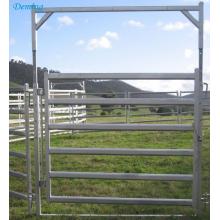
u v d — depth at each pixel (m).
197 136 4.96
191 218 4.97
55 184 6.96
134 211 5.43
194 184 5.02
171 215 5.06
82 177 5.09
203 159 8.73
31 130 10.03
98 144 11.00
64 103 5.02
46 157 5.11
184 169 8.03
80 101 5.00
